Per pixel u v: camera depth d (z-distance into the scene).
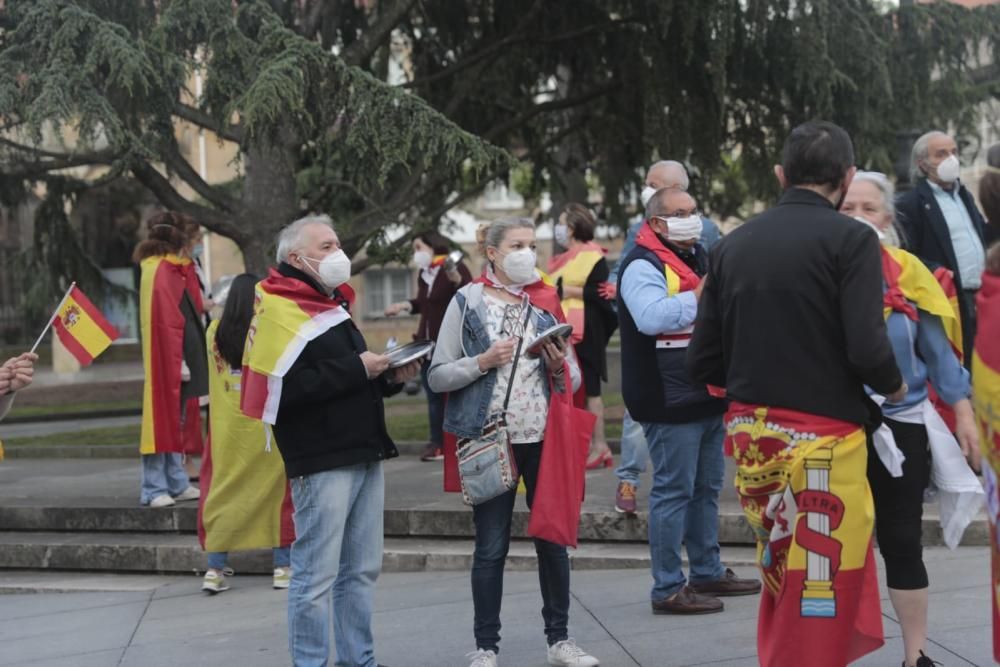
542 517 4.81
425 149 10.39
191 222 8.23
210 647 5.88
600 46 14.13
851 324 3.59
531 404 4.95
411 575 7.21
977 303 3.31
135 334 26.16
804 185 3.85
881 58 12.66
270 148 10.81
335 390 4.59
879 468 4.30
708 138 13.34
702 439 5.79
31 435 16.39
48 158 12.47
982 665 4.58
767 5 12.44
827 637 3.63
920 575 4.32
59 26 9.65
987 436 3.27
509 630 5.75
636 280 5.44
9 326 25.88
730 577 6.05
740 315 3.79
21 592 7.52
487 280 5.09
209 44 10.01
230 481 6.80
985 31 13.46
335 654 5.40
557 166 16.20
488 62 14.20
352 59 13.00
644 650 5.20
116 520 8.21
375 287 35.44
